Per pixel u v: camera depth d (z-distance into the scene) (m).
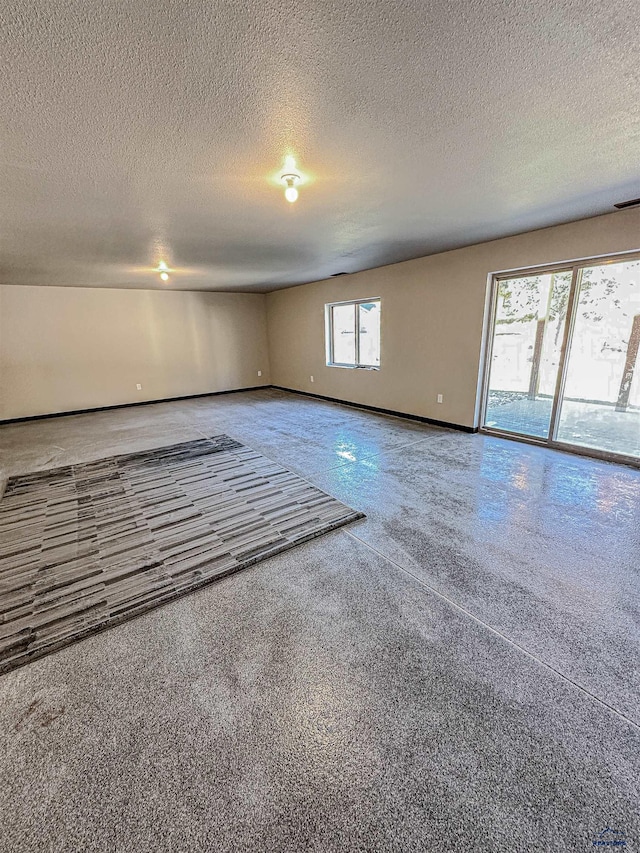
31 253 3.81
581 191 2.54
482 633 1.68
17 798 1.12
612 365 3.55
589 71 1.32
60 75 1.25
